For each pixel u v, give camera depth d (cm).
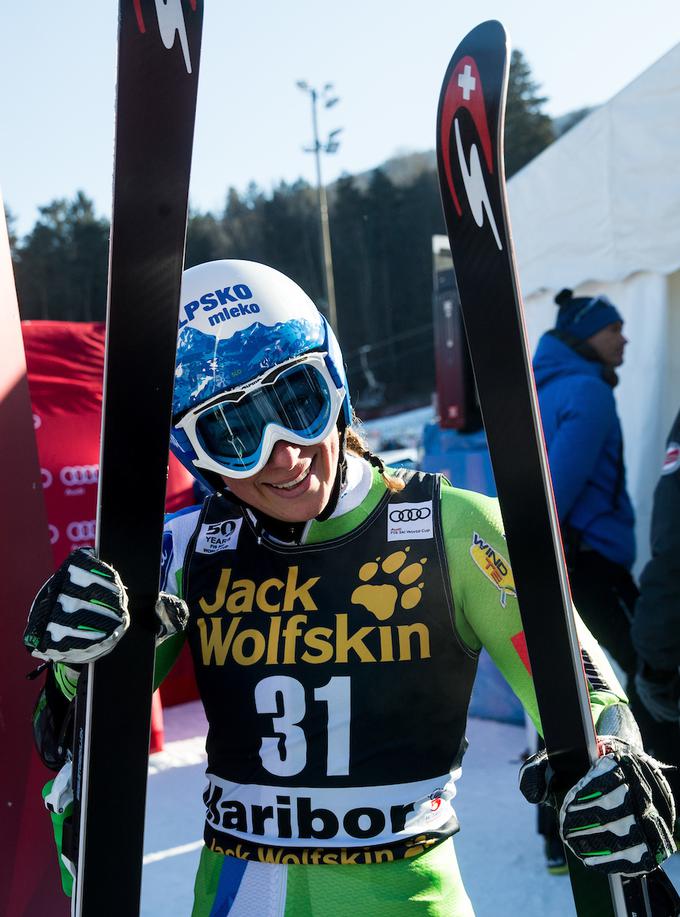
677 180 303
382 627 94
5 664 133
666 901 92
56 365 352
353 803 92
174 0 98
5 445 136
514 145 4625
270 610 98
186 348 94
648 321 325
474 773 324
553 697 91
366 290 4791
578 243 350
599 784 84
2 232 138
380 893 90
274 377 92
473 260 97
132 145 96
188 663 455
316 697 94
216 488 102
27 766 135
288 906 91
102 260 4694
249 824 95
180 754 374
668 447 210
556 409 272
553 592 91
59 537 347
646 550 329
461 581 95
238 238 5009
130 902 99
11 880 132
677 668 215
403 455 1384
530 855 255
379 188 4838
